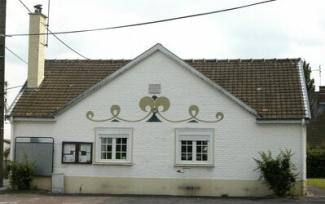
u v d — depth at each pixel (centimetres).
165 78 2558
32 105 2673
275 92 2612
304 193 2439
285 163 2394
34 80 2777
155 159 2538
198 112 2528
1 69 2525
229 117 2508
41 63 2816
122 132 2562
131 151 2552
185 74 2547
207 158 2511
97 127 2580
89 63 2972
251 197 2428
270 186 2425
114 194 2512
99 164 2561
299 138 2466
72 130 2594
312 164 4103
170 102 2548
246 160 2486
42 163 2597
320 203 2175
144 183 2534
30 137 2616
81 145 2583
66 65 2948
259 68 2792
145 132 2553
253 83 2689
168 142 2536
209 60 2895
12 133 2630
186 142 2533
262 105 2545
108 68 2931
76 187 2567
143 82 2569
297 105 2509
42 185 2597
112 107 2578
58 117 2602
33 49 2784
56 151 2600
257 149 2483
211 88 2527
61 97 2723
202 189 2498
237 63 2850
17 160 2616
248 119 2498
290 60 2825
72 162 2577
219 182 2492
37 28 2791
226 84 2697
